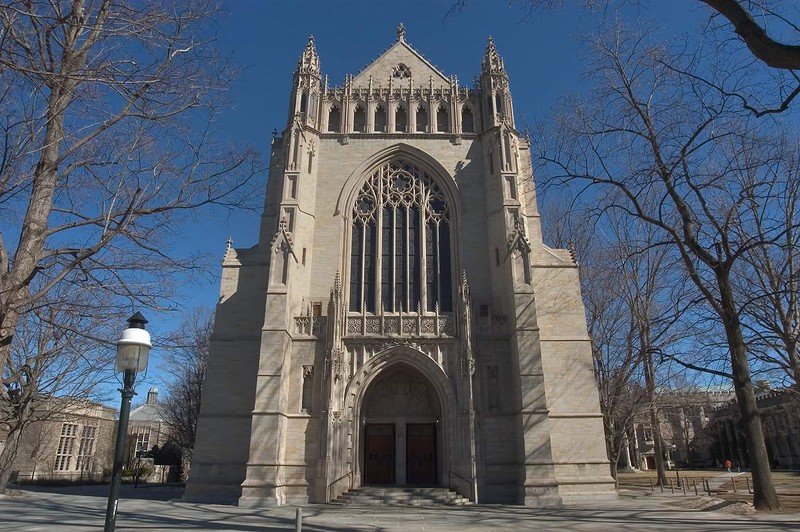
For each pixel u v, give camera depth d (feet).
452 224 137.69
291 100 146.92
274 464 107.96
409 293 131.23
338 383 116.57
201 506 104.37
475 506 103.19
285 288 121.08
